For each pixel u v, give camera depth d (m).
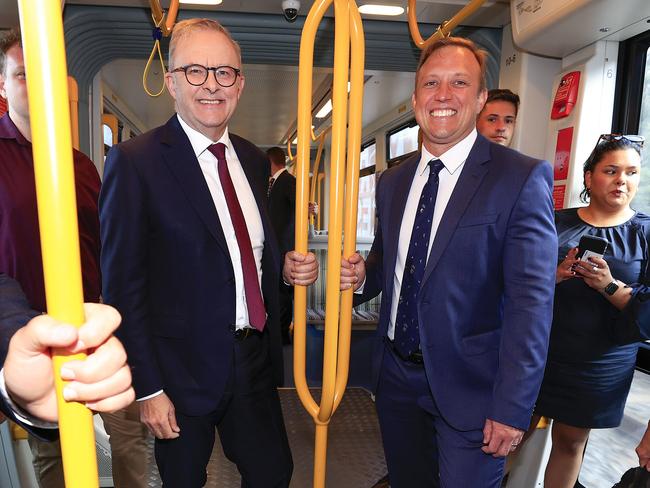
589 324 1.77
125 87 6.69
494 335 1.38
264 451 1.54
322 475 1.30
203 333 1.38
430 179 1.44
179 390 1.38
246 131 10.11
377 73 5.16
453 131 1.37
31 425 0.58
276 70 5.48
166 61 3.63
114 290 1.25
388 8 3.01
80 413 0.45
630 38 2.37
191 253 1.35
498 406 1.24
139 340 1.27
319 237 4.67
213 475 2.36
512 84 3.09
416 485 1.58
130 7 3.11
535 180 1.26
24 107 1.42
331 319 1.18
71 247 0.41
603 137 1.77
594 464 2.26
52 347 0.43
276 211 4.52
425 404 1.44
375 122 7.99
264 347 1.57
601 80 2.43
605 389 1.80
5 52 1.37
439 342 1.36
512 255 1.26
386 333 1.57
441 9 3.02
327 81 5.84
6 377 0.53
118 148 1.29
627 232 1.77
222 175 1.44
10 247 1.42
